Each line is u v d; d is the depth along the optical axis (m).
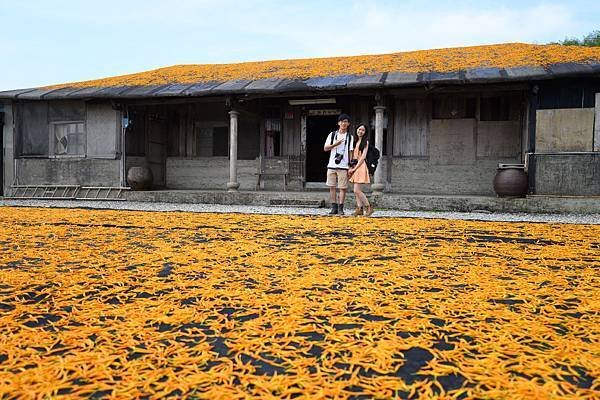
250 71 13.46
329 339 1.99
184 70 14.97
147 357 1.79
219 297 2.68
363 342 1.95
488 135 11.74
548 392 1.51
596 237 5.39
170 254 4.06
